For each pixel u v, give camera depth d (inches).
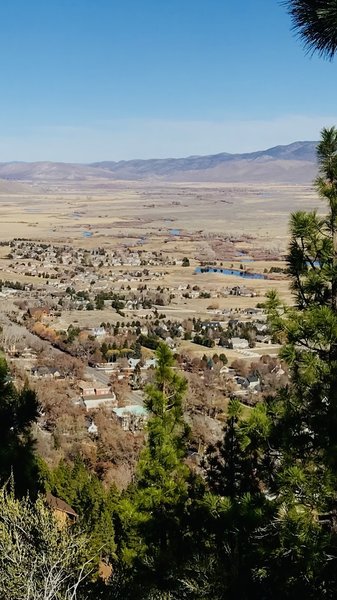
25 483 613.6
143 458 855.1
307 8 327.6
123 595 633.6
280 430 551.5
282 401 566.9
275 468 607.5
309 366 522.6
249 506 570.6
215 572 546.0
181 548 720.3
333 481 493.4
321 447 522.6
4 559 473.7
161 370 896.3
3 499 509.4
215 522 679.1
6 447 610.2
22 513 511.5
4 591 450.6
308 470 524.7
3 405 629.0
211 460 786.8
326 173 532.7
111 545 1398.9
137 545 824.9
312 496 508.7
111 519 1481.3
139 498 830.5
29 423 636.1
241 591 526.9
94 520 1408.7
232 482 749.3
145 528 816.9
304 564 490.9
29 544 483.5
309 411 536.7
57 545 505.0
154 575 690.2
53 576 466.9
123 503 858.1
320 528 504.4
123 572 737.6
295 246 552.1
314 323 513.0
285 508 527.8
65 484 1656.0
